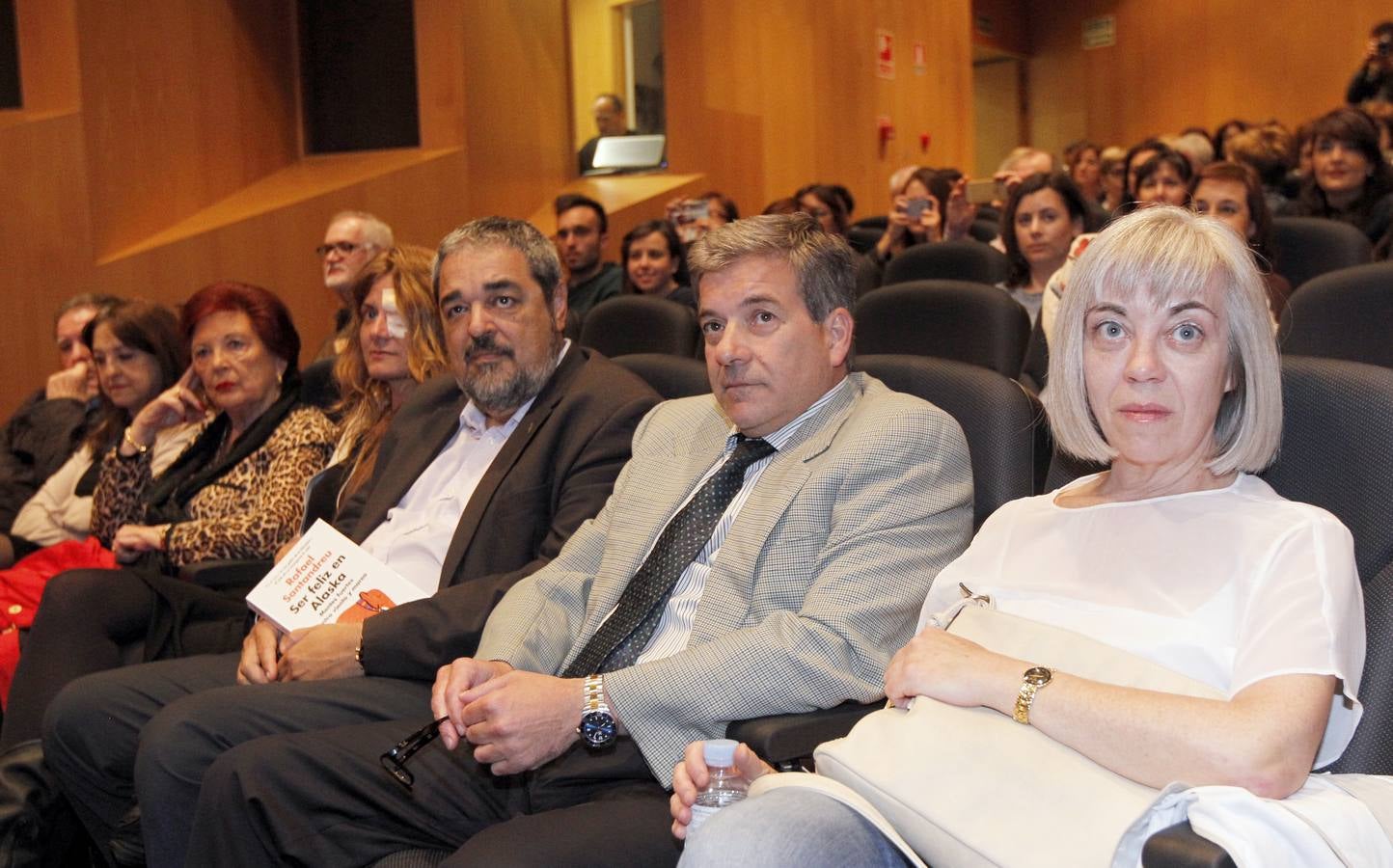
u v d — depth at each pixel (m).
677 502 2.04
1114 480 1.59
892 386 2.12
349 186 6.34
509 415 2.47
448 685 1.83
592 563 2.13
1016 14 12.58
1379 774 1.37
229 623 2.63
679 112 7.25
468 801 1.91
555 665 2.00
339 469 2.90
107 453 3.13
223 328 3.06
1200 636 1.38
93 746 2.20
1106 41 12.29
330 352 4.50
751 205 7.72
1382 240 4.18
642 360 2.67
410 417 2.68
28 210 5.71
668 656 1.87
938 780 1.31
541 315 2.41
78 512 3.53
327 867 1.85
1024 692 1.34
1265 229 3.71
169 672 2.27
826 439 1.92
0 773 2.25
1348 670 1.30
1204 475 1.52
